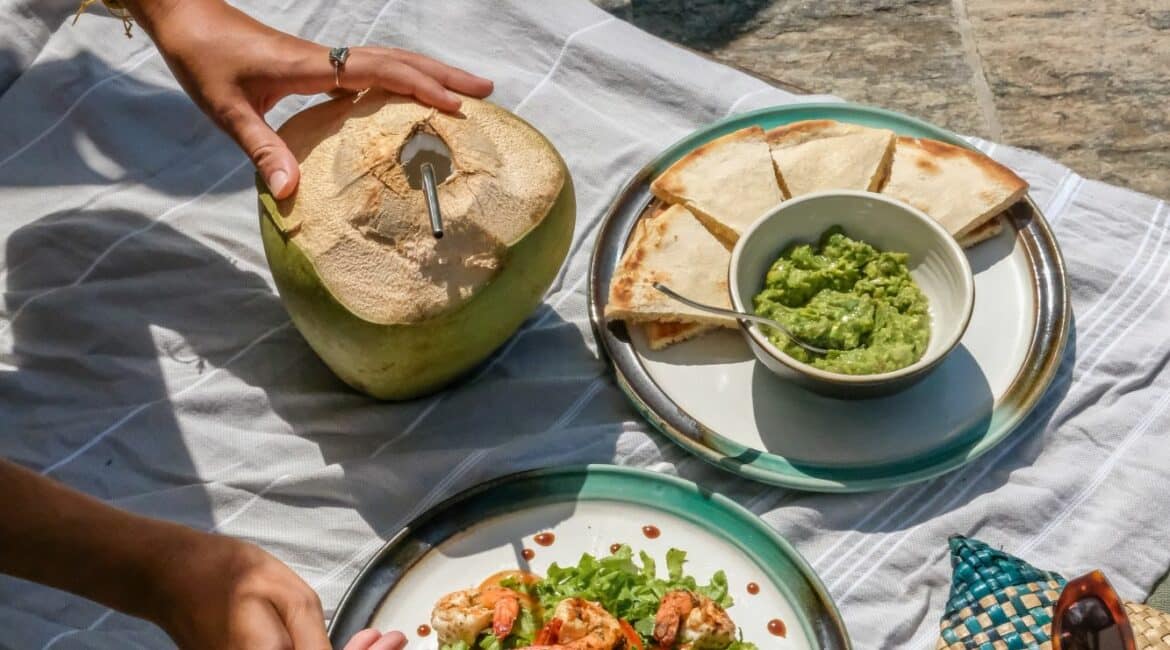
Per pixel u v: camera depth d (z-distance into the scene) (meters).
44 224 1.29
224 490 1.10
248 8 1.50
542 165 1.07
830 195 1.12
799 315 1.09
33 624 1.01
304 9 1.50
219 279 1.27
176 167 1.37
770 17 1.79
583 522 1.03
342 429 1.14
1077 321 1.20
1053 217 1.29
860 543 1.05
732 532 1.01
